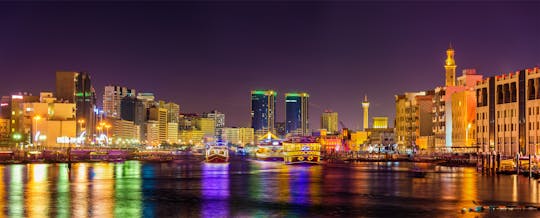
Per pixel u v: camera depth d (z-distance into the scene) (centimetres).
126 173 14638
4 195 8838
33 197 8588
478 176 12975
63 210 7300
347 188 10112
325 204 7900
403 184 10869
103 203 7969
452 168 17250
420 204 7850
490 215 6806
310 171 15888
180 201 8238
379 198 8569
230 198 8612
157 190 9769
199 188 10175
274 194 9144
